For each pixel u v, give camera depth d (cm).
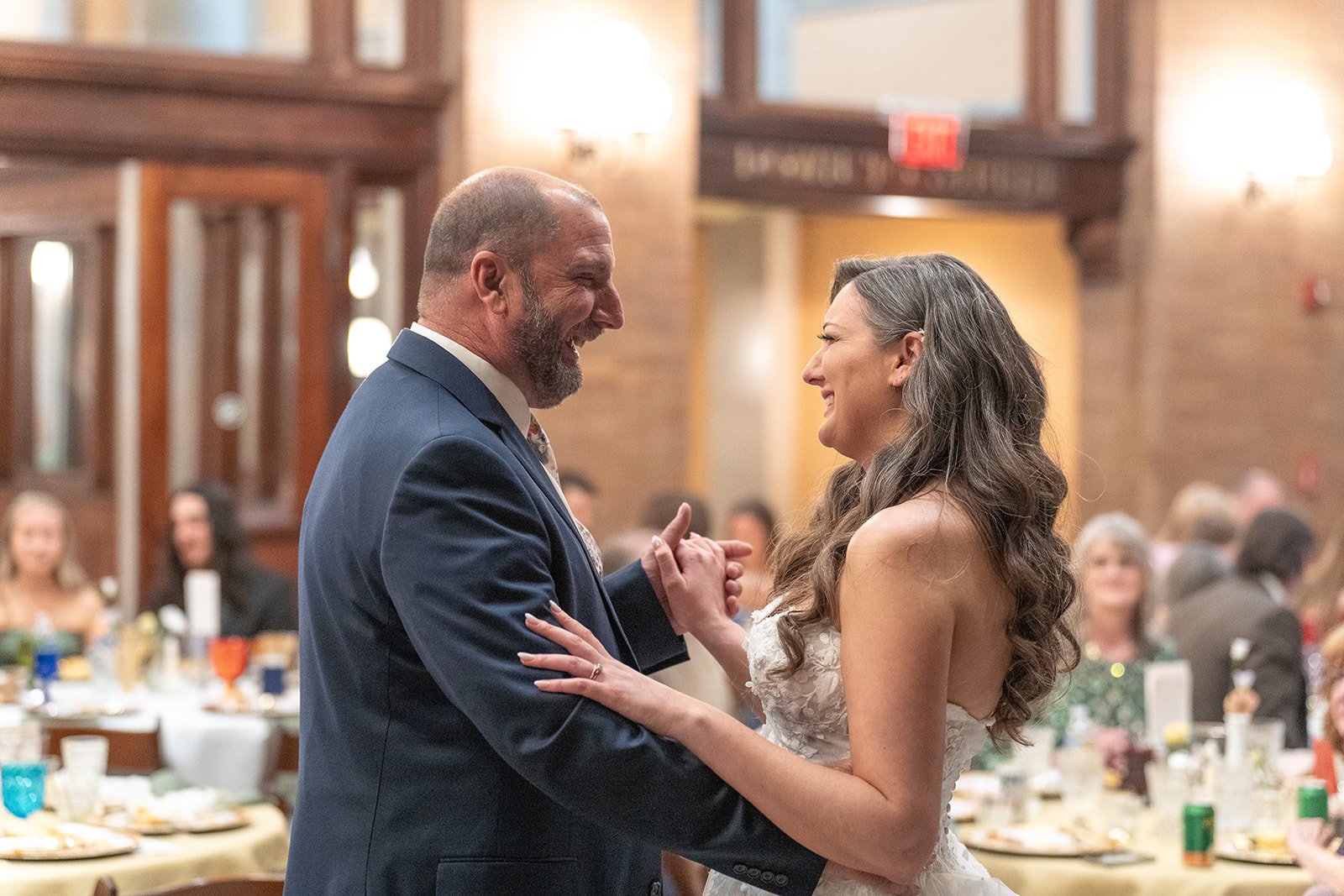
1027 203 780
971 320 209
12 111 614
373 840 198
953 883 215
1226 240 805
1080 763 372
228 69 637
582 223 211
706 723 195
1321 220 826
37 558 564
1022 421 209
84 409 740
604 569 407
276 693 479
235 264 659
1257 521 492
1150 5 790
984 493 201
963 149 759
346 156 657
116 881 302
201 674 517
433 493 195
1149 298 796
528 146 666
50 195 733
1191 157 796
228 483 665
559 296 209
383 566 195
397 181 675
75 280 739
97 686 504
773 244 1004
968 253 931
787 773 193
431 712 199
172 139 635
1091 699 439
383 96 656
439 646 191
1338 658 344
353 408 213
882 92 774
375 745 199
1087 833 347
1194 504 628
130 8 631
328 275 659
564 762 190
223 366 663
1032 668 206
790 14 753
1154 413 796
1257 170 802
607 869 207
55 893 297
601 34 665
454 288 212
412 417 203
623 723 193
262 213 658
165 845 326
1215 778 364
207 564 581
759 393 1011
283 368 664
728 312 1023
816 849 193
